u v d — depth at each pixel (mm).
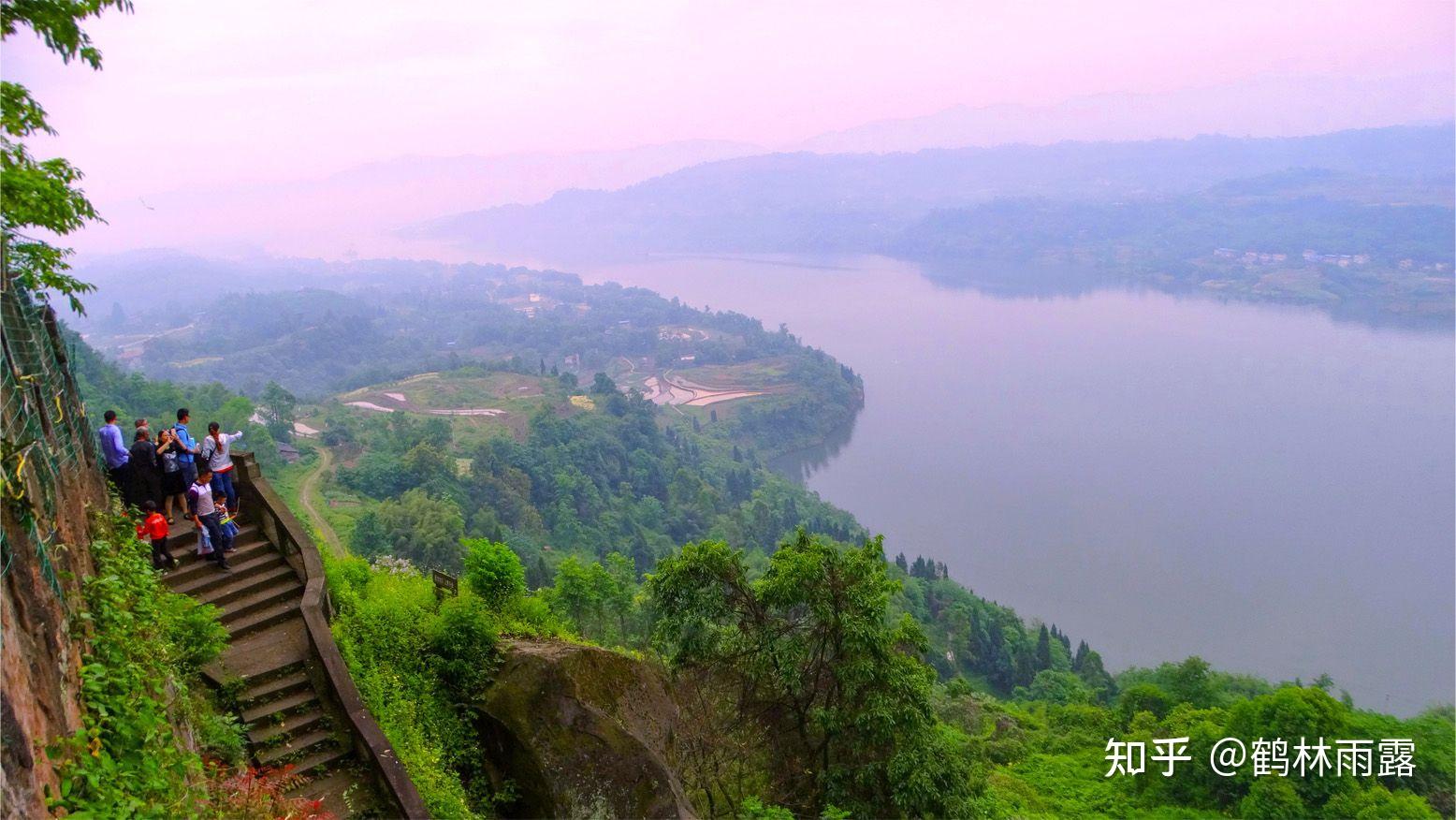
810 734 18031
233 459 15008
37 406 8836
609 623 30141
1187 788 30062
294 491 103000
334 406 170125
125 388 108250
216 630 11797
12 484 6605
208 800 8852
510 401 188000
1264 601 140625
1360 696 110812
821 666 17547
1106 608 140250
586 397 193375
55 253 10180
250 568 13828
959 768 16984
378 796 11281
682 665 18109
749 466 181625
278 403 133250
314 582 13383
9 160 8477
